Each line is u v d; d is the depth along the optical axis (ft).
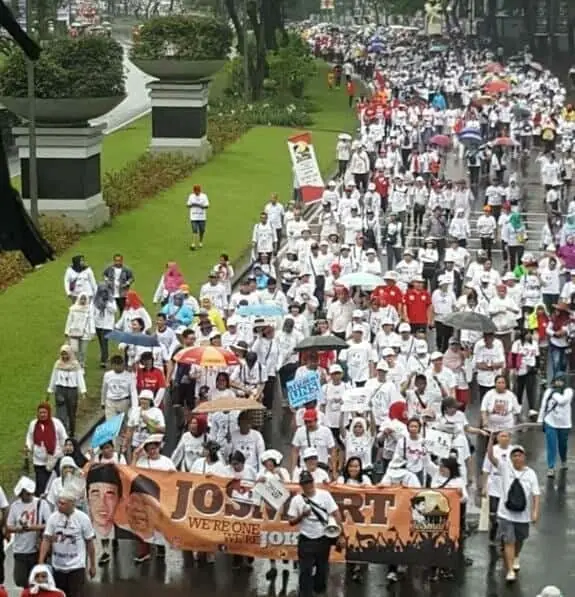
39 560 72.49
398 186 192.13
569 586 82.12
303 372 99.40
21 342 134.00
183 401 109.70
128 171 232.94
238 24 367.86
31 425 89.51
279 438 109.70
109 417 96.48
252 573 83.15
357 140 283.38
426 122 279.28
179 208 213.66
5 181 28.32
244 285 127.65
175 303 125.59
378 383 97.50
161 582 81.30
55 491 76.89
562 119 290.97
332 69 440.45
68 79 182.39
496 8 575.79
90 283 133.28
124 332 109.91
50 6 297.74
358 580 81.71
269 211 178.19
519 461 81.82
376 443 96.12
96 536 81.46
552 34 486.79
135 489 81.10
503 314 125.80
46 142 186.50
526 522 81.76
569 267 151.94
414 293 131.23
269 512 79.61
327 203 182.19
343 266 144.87
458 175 248.73
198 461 83.35
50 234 179.32
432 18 638.53
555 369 122.52
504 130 262.26
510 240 172.24
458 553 80.59
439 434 86.53
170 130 261.03
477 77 374.63
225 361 99.50
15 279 159.43
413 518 79.97
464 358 111.86
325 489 79.97
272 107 344.08
